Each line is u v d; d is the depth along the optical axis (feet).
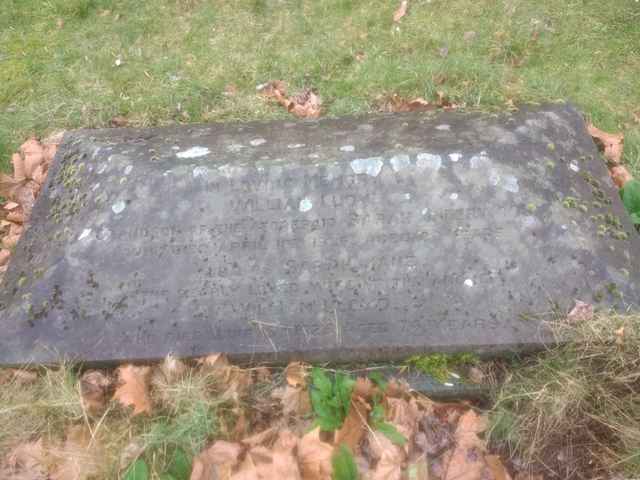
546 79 11.37
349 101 11.28
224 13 13.02
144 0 13.35
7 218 10.29
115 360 7.63
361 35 12.41
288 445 6.79
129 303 7.73
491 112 9.07
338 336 7.46
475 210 7.73
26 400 7.48
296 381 7.48
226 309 7.64
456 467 7.02
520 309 7.41
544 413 7.21
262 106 11.38
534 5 12.59
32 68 12.21
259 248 7.77
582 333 7.25
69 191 8.72
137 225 7.98
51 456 7.17
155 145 8.84
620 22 12.17
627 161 10.21
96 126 11.34
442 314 7.45
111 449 7.21
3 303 8.03
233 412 7.39
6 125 11.46
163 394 7.43
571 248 7.61
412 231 7.70
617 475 6.91
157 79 11.91
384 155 7.98
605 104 10.97
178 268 7.78
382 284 7.58
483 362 7.63
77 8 13.10
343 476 6.53
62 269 7.94
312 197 7.88
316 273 7.66
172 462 7.12
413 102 10.99
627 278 7.56
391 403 7.22
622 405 7.14
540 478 7.09
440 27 12.42
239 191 7.97
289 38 12.50
